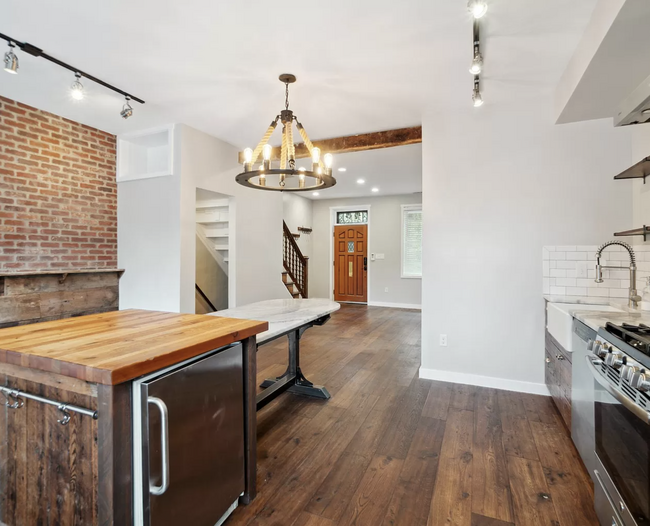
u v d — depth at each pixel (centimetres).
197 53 243
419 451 218
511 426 248
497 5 192
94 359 114
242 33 220
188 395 132
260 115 354
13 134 322
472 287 325
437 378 339
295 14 202
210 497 145
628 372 124
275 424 253
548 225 301
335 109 335
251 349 173
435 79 276
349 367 379
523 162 307
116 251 418
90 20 207
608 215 285
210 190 419
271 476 193
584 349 188
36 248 341
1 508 138
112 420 108
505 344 316
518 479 190
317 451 218
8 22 208
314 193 791
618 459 137
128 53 243
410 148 455
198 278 532
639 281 263
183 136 380
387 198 820
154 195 393
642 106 192
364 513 165
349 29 215
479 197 321
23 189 330
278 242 559
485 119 319
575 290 293
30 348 127
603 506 151
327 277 884
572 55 239
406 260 810
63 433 122
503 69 259
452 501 173
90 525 117
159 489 114
